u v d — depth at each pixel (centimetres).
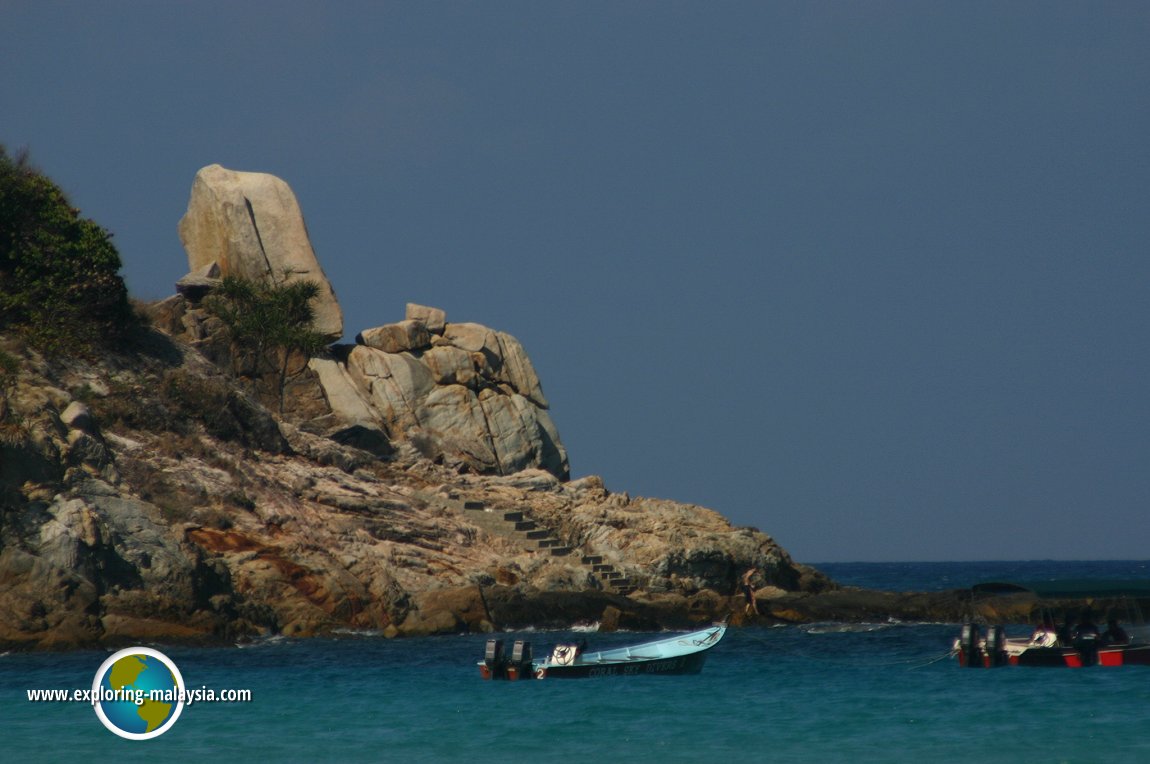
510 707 15725
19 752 13175
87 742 13625
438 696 16475
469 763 12750
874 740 13700
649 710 15525
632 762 12750
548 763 12744
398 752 13200
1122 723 14512
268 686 17212
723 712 15388
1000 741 13600
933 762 12688
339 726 14512
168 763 12706
